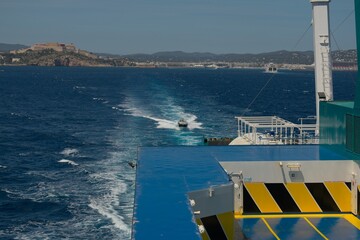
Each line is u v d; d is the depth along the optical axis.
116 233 36.16
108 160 60.25
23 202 44.03
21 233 37.00
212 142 34.00
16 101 146.00
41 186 49.16
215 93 176.25
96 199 43.88
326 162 15.50
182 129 85.81
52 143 74.06
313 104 141.88
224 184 11.79
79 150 67.69
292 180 15.48
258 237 13.76
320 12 22.55
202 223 11.40
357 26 15.00
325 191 15.56
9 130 88.31
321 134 18.58
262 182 15.40
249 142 24.55
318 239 13.63
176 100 142.75
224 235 11.56
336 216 15.38
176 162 14.57
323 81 22.62
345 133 16.25
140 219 9.29
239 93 179.88
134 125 91.00
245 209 15.52
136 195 10.85
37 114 112.81
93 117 104.62
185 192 11.09
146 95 160.88
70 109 122.25
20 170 56.53
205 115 106.94
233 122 95.81
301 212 15.59
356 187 15.33
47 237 35.97
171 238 8.34
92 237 35.72
